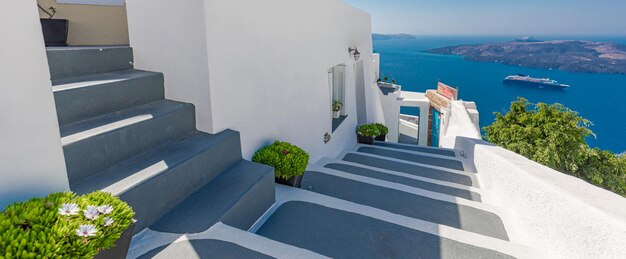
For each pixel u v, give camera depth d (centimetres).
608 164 1068
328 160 622
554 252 270
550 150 1041
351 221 320
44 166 161
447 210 380
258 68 404
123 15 517
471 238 296
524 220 340
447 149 820
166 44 339
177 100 350
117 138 252
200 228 236
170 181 253
